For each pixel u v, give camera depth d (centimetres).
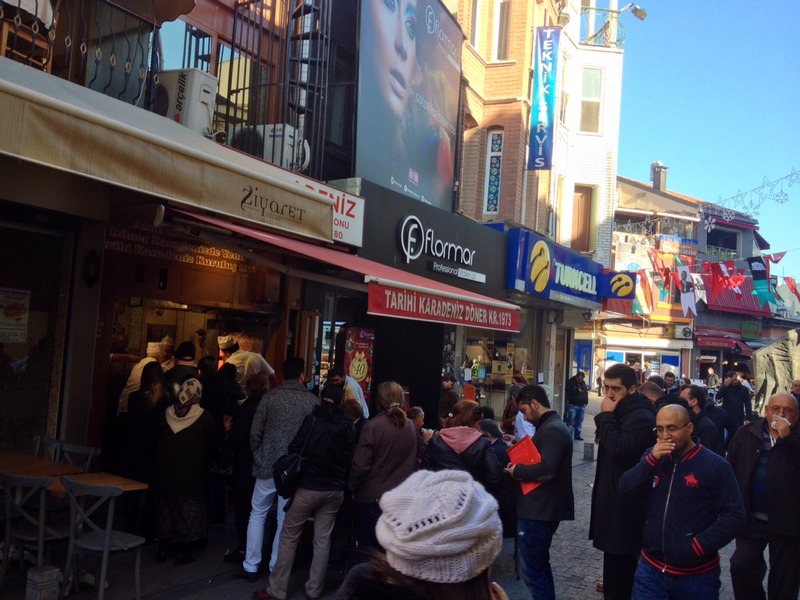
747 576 516
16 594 479
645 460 392
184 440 571
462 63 1409
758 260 1446
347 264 654
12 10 532
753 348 3325
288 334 889
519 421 802
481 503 140
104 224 659
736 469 525
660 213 3334
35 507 503
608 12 2188
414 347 1173
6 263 602
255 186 518
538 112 1473
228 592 529
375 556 149
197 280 766
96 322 659
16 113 351
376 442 533
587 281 1678
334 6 1001
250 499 601
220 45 855
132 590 513
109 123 398
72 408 639
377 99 998
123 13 707
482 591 140
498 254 1319
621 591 474
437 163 1227
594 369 3244
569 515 484
